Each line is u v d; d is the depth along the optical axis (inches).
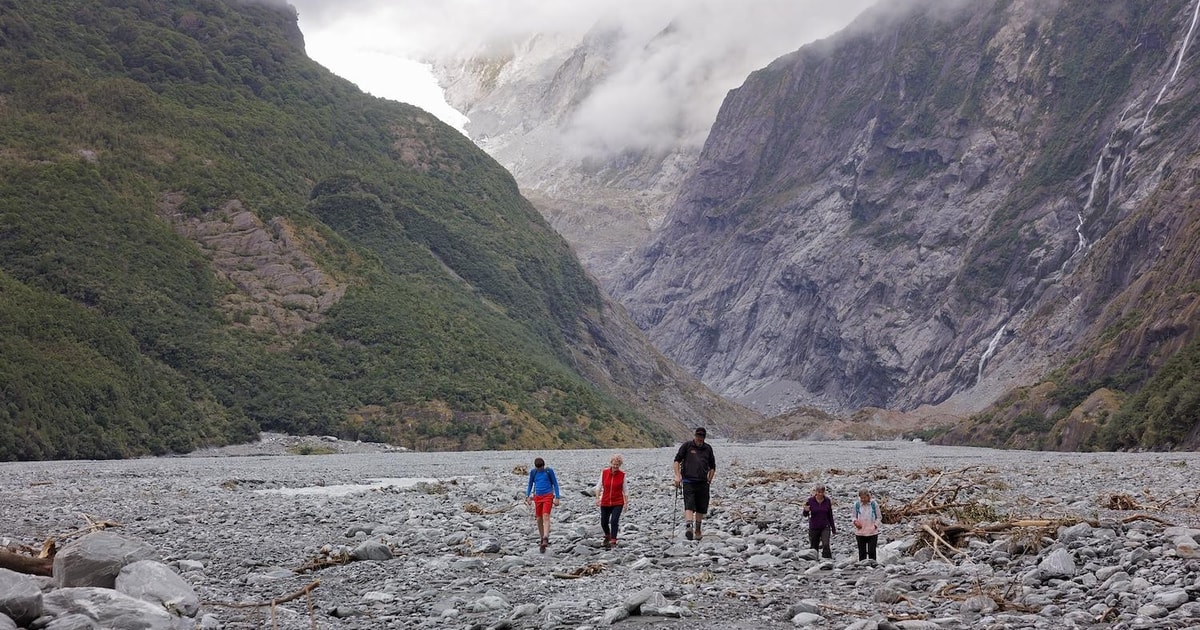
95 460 3779.5
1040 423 6599.4
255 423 4729.3
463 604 763.4
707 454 1089.4
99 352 4414.4
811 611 697.6
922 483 1974.7
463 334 5994.1
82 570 652.1
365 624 698.8
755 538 1072.8
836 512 1393.9
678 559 954.7
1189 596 669.9
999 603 694.5
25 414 3740.2
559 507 1497.3
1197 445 4261.8
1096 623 634.8
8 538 1158.3
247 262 5634.8
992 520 1170.0
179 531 1266.0
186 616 636.1
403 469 2913.4
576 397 5989.2
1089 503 1369.3
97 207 5251.0
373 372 5275.6
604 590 808.3
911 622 639.8
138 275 5078.7
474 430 5027.1
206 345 4970.5
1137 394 5378.9
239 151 6811.0
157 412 4360.2
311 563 955.3
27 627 548.1
